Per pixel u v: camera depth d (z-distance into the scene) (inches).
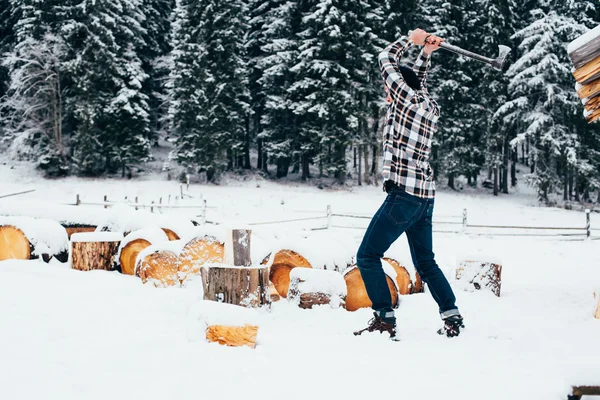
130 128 1124.5
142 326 121.3
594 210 1023.0
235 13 1155.3
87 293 155.1
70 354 98.2
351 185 1190.3
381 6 1170.0
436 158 1306.6
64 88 1166.3
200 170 1151.6
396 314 158.7
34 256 212.8
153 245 185.5
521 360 104.3
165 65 1320.1
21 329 111.2
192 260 183.5
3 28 1317.7
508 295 201.6
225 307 114.0
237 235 147.8
